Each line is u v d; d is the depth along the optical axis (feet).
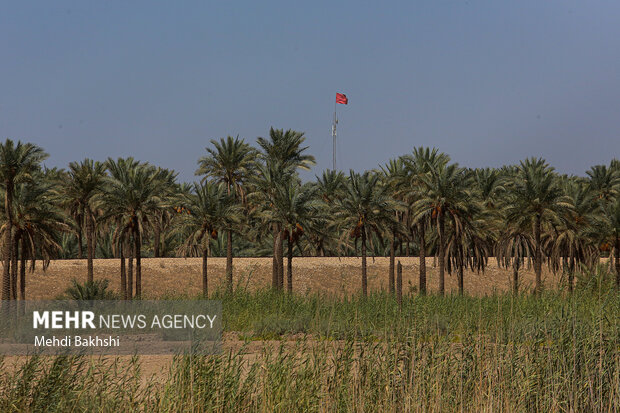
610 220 133.08
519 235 150.82
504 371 31.81
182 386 25.00
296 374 28.37
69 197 155.63
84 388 24.12
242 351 29.37
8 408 23.25
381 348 31.63
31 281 167.84
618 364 32.86
